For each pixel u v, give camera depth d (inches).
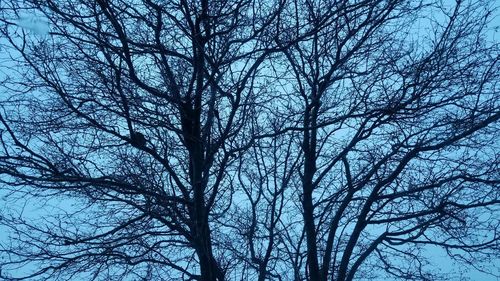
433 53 357.7
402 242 374.3
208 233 327.0
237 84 309.1
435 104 353.4
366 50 374.6
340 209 366.3
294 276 332.8
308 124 355.9
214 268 325.7
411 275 394.3
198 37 315.6
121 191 319.0
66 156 312.3
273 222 316.5
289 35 343.9
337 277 353.7
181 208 349.1
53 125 317.7
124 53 298.7
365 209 368.8
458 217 366.9
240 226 358.3
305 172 379.6
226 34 320.8
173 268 360.5
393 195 368.2
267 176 338.3
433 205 366.3
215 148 311.4
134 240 362.0
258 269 330.6
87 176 317.4
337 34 365.4
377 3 333.7
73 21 288.0
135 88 317.1
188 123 333.4
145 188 334.3
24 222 337.1
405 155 363.3
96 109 317.7
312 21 334.6
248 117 327.3
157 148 344.8
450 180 360.5
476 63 358.9
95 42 299.6
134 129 329.7
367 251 366.9
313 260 360.8
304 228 344.2
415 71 358.6
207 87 328.2
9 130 286.0
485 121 341.1
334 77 370.9
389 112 349.1
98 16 297.1
